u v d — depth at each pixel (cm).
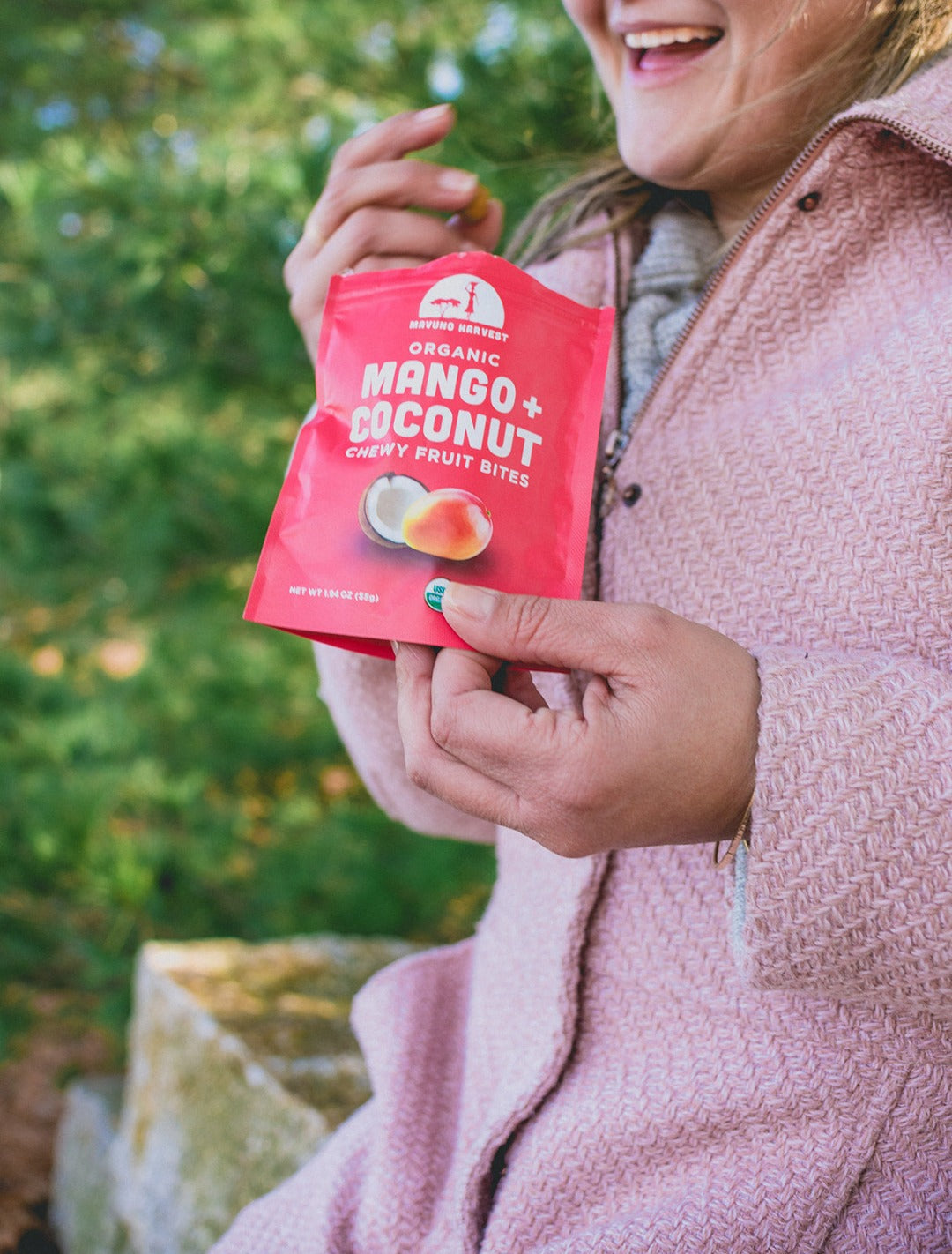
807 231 79
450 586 68
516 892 92
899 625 73
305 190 240
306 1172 101
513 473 73
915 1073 73
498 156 212
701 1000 78
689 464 81
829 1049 74
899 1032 73
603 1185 79
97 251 253
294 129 317
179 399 301
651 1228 75
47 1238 231
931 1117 74
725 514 79
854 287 80
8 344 281
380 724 102
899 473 73
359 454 74
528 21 247
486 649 68
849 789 64
